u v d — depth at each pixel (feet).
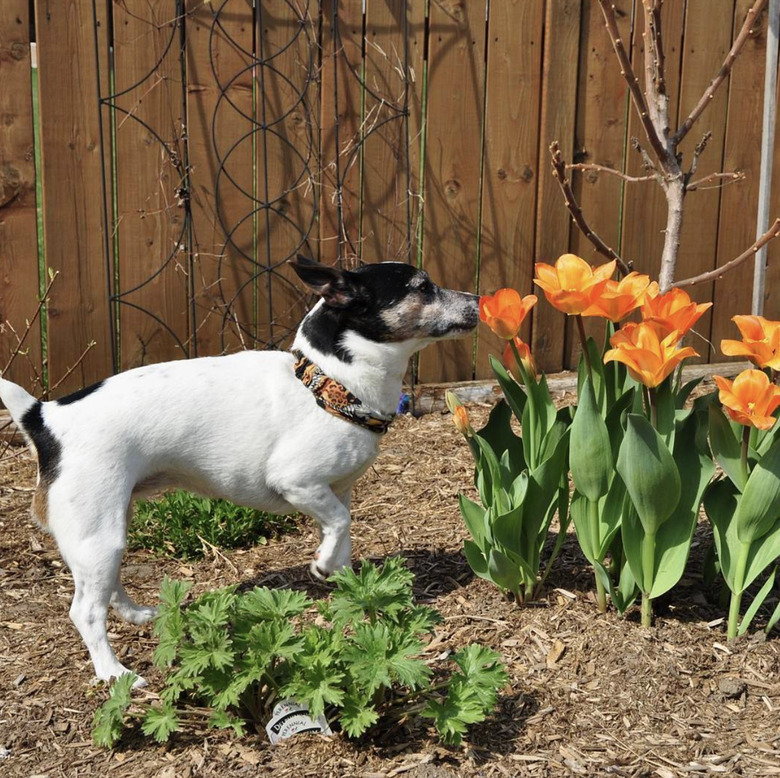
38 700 7.54
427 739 7.18
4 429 10.67
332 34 10.71
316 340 8.23
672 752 7.14
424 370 11.50
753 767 7.05
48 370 10.62
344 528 8.35
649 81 8.61
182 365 8.23
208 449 8.11
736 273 12.00
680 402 8.10
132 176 10.51
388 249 11.14
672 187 8.48
